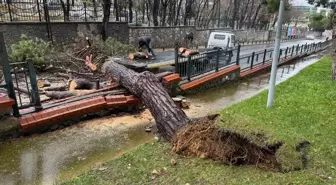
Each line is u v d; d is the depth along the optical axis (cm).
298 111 525
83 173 306
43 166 336
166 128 392
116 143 407
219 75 840
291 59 1609
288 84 844
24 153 368
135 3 2348
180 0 2347
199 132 338
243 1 3547
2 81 560
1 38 377
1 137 393
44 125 431
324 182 272
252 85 916
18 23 1109
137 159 335
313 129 425
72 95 570
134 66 659
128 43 1559
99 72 784
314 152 338
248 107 561
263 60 1228
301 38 4416
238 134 308
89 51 937
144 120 508
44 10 1209
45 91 624
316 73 1105
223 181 281
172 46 1947
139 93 490
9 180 305
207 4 3123
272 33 3762
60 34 1252
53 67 906
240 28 3316
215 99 712
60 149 382
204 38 2364
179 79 671
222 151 318
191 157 335
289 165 292
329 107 559
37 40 1041
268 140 302
